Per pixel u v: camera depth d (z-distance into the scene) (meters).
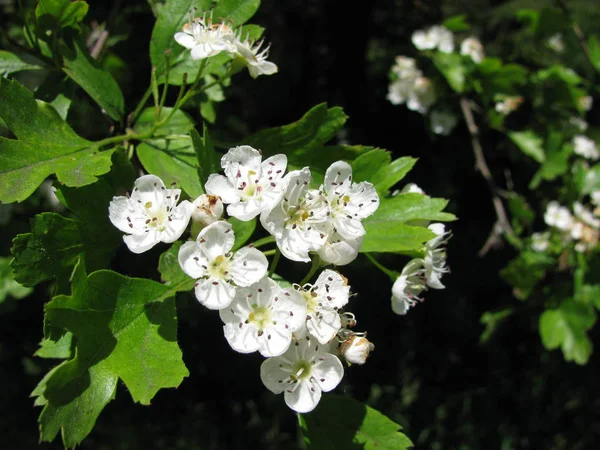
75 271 0.09
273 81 0.27
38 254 0.09
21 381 0.29
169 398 0.30
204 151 0.10
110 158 0.10
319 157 0.12
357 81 0.29
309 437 0.10
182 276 0.10
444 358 0.33
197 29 0.11
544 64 0.26
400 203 0.12
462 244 0.32
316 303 0.09
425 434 0.30
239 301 0.09
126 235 0.10
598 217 0.23
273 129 0.11
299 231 0.09
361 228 0.10
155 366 0.09
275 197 0.09
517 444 0.32
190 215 0.09
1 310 0.22
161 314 0.09
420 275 0.12
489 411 0.32
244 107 0.27
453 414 0.32
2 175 0.09
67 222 0.09
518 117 0.26
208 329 0.30
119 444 0.28
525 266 0.22
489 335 0.25
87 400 0.09
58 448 0.28
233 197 0.09
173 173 0.11
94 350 0.09
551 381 0.33
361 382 0.32
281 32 0.28
